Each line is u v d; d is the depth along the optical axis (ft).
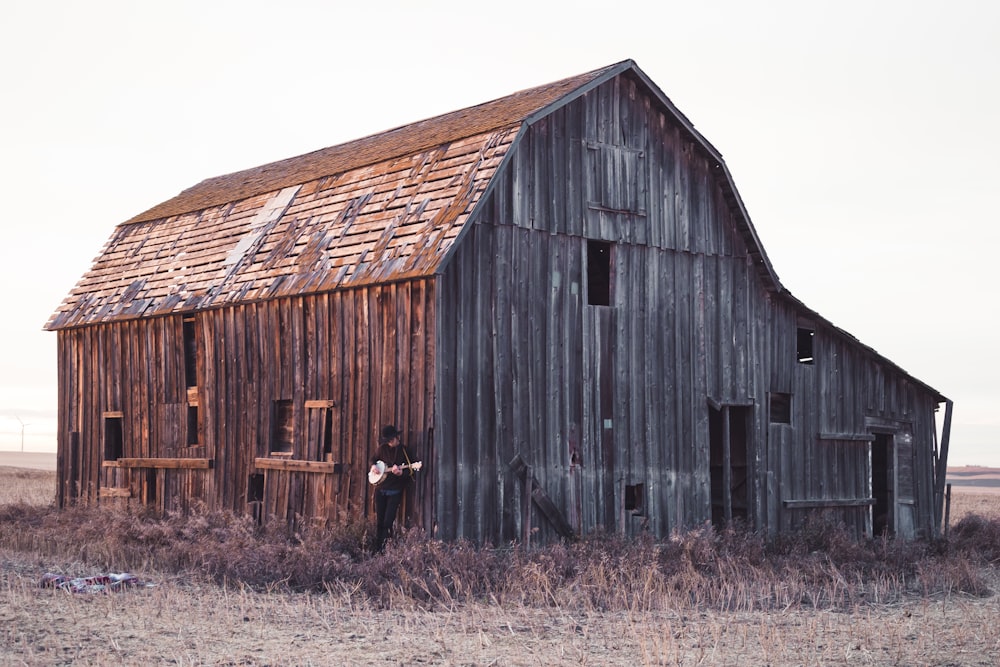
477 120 70.13
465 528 57.41
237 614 42.75
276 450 67.36
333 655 35.45
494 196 60.95
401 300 59.47
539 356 62.23
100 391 81.56
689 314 70.74
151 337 77.05
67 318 84.38
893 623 42.16
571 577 50.65
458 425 57.82
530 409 61.41
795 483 75.66
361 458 60.90
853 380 80.59
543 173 63.77
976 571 57.88
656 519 67.05
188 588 49.73
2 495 107.45
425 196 63.05
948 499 85.66
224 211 81.66
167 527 62.90
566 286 64.18
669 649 36.06
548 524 61.52
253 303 68.64
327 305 63.93
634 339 67.41
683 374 69.82
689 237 71.36
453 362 57.98
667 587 49.16
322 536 59.31
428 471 57.06
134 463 77.05
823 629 40.93
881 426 81.97
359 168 72.38
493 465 59.21
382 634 39.14
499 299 60.59
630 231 68.08
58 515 73.77
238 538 58.18
